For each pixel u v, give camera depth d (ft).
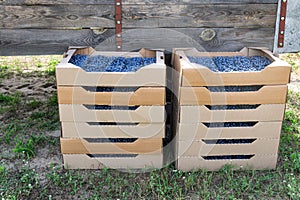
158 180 8.34
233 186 8.14
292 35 9.70
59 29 9.45
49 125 10.94
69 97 8.08
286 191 8.07
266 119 8.35
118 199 7.72
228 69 8.51
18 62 16.39
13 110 11.91
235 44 9.69
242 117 8.30
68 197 7.90
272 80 8.03
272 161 8.75
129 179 8.46
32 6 9.24
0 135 10.43
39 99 12.75
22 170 8.75
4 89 13.57
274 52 9.78
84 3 9.23
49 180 8.42
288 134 10.40
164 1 9.24
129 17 9.36
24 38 9.50
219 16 9.42
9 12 9.27
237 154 8.64
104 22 9.40
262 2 9.34
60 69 7.86
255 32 9.61
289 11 9.46
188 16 9.38
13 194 7.93
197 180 8.39
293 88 13.79
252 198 7.84
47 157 9.35
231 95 8.11
